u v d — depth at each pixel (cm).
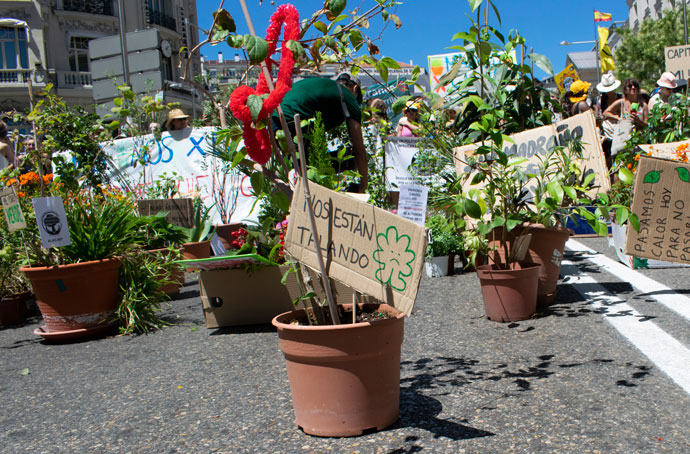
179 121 908
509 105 554
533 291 429
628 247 474
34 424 302
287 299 466
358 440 254
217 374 357
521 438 247
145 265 507
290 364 264
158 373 369
